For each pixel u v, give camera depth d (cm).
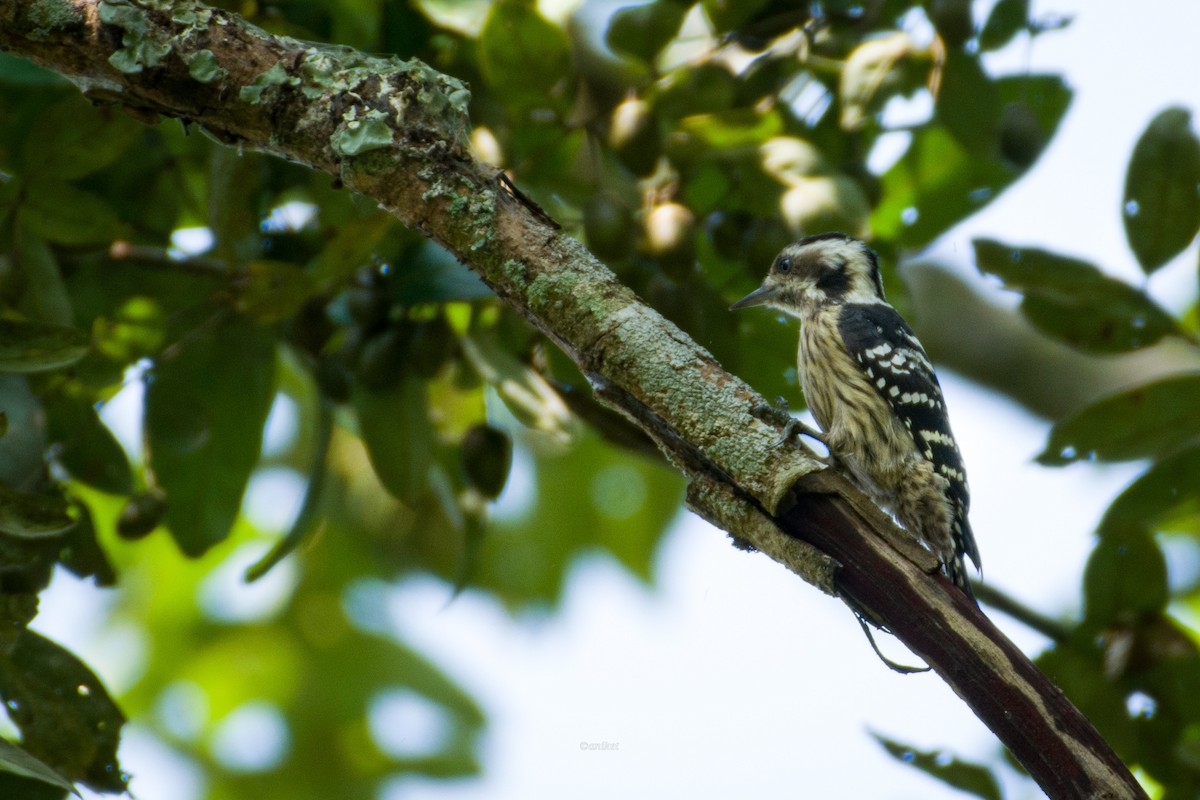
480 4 999
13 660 827
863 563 698
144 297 1033
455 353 1066
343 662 1488
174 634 1481
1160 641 1071
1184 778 1073
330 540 1485
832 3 1046
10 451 903
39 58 732
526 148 1042
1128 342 1020
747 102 1050
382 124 731
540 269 734
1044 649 1096
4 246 916
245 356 1035
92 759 843
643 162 955
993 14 1035
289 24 977
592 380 744
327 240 1008
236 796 1437
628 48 995
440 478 1133
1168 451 1013
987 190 1182
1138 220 983
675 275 956
